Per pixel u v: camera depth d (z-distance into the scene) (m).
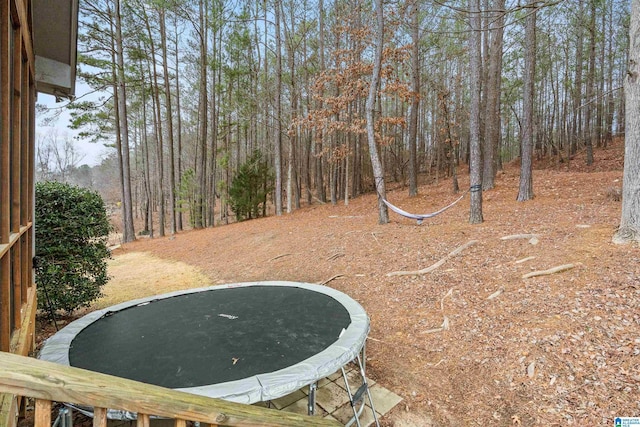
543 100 20.45
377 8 7.75
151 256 10.06
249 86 17.09
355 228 8.30
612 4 14.51
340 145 14.38
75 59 4.86
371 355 3.75
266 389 2.05
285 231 9.65
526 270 4.61
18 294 2.46
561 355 3.12
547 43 16.77
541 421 2.60
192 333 2.93
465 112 18.41
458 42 14.02
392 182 20.47
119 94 13.60
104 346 2.68
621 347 3.01
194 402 1.22
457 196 11.27
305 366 2.27
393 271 5.59
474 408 2.85
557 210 7.20
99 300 5.91
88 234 4.80
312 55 15.10
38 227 4.45
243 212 15.16
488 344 3.55
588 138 14.80
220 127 17.72
